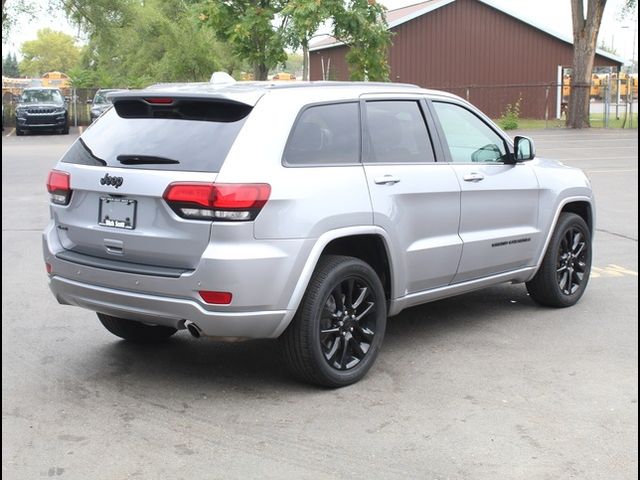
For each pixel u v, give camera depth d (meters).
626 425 4.35
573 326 6.25
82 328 6.16
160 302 4.48
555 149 23.66
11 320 6.36
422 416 4.47
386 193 5.08
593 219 7.12
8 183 15.56
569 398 4.74
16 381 5.00
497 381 5.02
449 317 6.51
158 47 46.53
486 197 5.89
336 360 4.89
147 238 4.53
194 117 4.75
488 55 39.12
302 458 3.94
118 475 3.76
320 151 4.84
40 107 31.62
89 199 4.84
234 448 4.05
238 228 4.33
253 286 4.37
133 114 5.01
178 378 5.07
